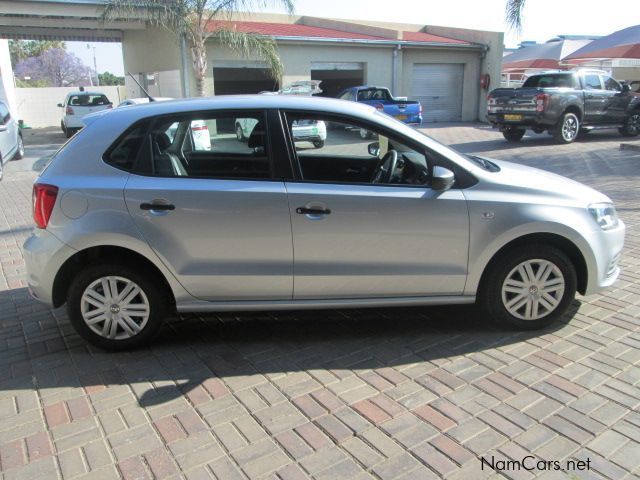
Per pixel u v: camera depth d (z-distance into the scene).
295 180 3.79
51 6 17.20
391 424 3.08
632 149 13.75
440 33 27.62
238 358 3.87
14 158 14.91
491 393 3.36
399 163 4.02
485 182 3.93
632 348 3.87
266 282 3.84
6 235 7.31
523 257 3.97
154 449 2.91
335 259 3.83
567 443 2.88
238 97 4.00
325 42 22.00
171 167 3.78
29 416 3.22
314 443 2.93
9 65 27.77
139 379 3.61
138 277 3.83
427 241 3.85
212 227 3.72
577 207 4.00
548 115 15.41
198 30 16.81
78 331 3.90
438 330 4.23
